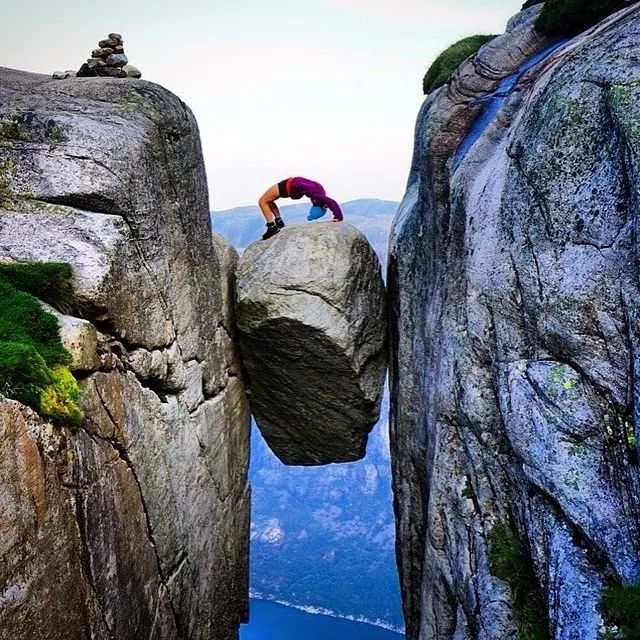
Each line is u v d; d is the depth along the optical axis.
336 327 15.84
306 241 16.34
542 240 9.98
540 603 9.76
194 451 13.64
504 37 15.69
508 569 10.34
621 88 9.09
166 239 12.54
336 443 18.58
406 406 15.81
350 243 16.58
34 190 10.44
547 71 11.84
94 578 8.92
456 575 11.88
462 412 11.87
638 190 8.27
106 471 9.54
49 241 10.03
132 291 10.89
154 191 12.09
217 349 15.48
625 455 8.58
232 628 16.52
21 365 7.71
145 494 10.91
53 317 8.98
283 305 15.76
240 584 17.31
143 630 10.61
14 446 7.31
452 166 14.40
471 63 15.88
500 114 13.36
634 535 8.23
